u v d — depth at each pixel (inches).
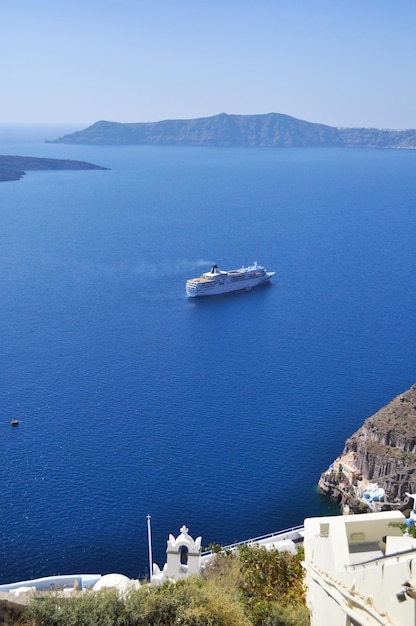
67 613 1304.1
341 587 1237.7
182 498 4724.4
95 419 6092.5
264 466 5182.1
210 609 1400.1
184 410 6309.1
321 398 6584.6
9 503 4630.9
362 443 4881.9
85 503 4630.9
